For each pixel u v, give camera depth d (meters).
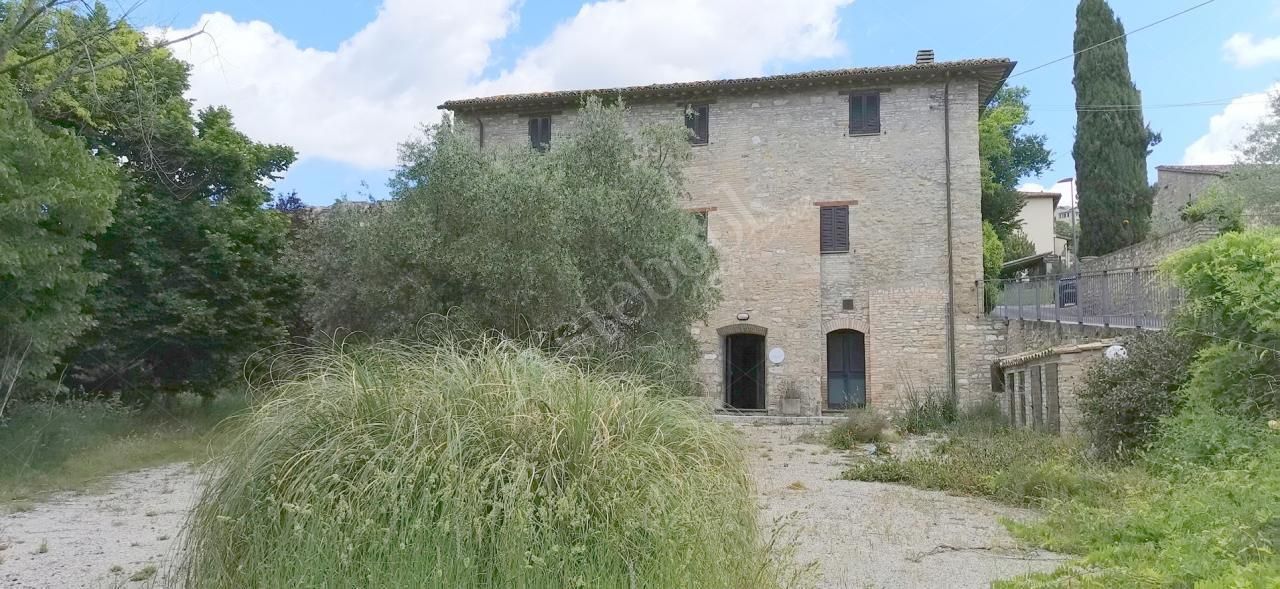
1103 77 30.33
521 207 13.00
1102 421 10.60
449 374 4.04
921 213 23.14
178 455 13.26
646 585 3.39
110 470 11.94
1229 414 8.38
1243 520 5.54
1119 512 7.13
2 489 10.09
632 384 4.41
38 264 11.14
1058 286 19.23
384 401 3.85
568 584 3.30
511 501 3.33
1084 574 5.23
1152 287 14.45
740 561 3.93
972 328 22.64
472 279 12.94
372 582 3.27
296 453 3.68
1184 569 4.87
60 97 13.98
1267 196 19.69
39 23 12.51
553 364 4.32
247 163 18.30
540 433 3.70
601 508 3.48
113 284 15.71
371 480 3.48
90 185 11.83
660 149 17.34
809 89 23.84
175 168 17.02
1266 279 8.45
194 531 3.89
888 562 6.17
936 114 23.30
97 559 6.66
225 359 17.36
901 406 22.50
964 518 8.06
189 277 16.77
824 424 20.84
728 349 24.59
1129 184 29.75
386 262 13.56
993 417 19.59
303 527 3.40
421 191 13.91
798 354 23.31
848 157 23.58
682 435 4.20
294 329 19.30
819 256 23.48
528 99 24.34
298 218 22.25
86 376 16.95
